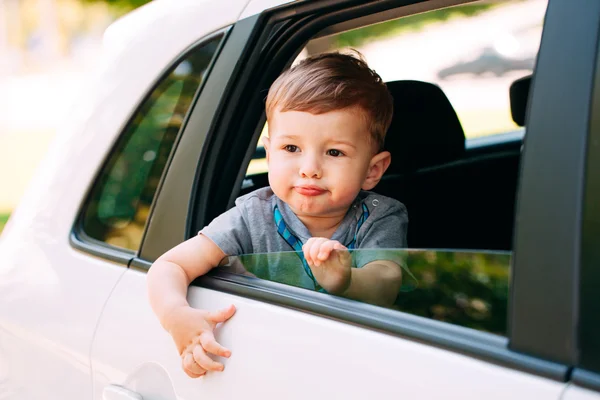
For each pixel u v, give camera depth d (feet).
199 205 5.50
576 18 3.51
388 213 5.66
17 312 6.23
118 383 5.16
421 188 6.91
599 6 3.47
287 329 4.23
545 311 3.24
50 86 44.93
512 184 6.91
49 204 6.73
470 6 7.21
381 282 4.20
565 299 3.19
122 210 6.12
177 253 5.19
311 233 5.48
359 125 5.25
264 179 6.16
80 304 5.74
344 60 5.43
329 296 4.33
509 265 3.60
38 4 44.73
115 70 6.77
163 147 6.01
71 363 5.59
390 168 6.91
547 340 3.23
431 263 3.98
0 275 6.61
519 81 7.48
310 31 5.65
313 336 4.08
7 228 7.04
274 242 5.36
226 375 4.38
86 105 6.97
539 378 3.21
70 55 45.03
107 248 6.02
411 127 6.91
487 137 7.43
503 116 7.58
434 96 6.89
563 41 3.51
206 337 4.53
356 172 5.28
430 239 6.86
